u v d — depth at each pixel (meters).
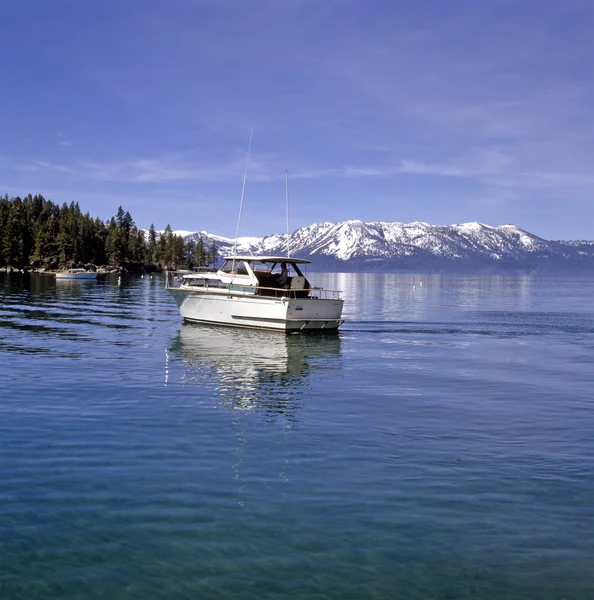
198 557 7.20
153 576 6.78
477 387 18.00
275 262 33.16
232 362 22.11
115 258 180.12
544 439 12.28
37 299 56.62
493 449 11.55
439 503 8.84
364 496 9.08
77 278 122.19
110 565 7.00
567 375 20.27
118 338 28.33
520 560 7.19
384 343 28.66
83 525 7.99
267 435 12.38
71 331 30.88
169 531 7.84
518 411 14.79
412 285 155.62
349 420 13.73
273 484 9.55
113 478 9.73
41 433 12.27
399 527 8.02
